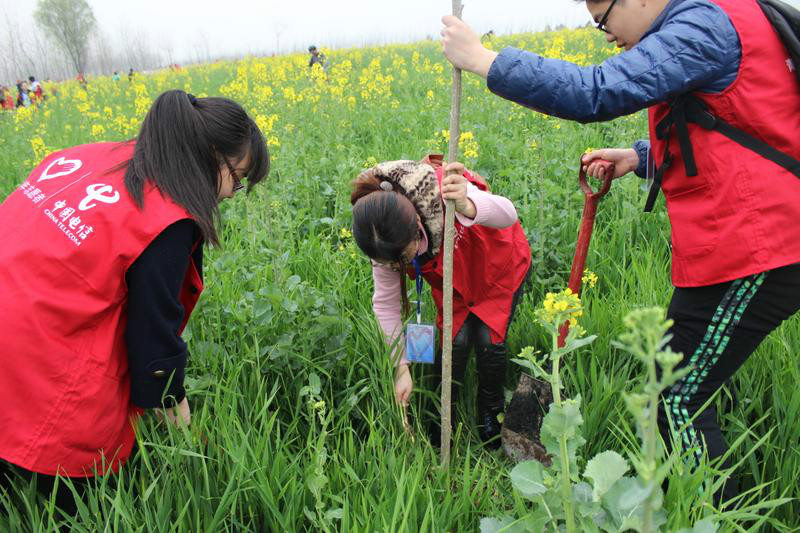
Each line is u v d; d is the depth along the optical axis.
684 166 1.90
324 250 3.61
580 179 2.58
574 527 1.46
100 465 2.00
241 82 11.08
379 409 2.57
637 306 2.79
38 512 1.97
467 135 3.79
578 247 2.57
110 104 14.30
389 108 8.21
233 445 2.10
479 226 2.39
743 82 1.73
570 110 1.77
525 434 2.50
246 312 2.60
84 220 1.80
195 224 1.89
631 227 3.74
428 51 22.11
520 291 2.67
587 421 2.41
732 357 1.97
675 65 1.70
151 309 1.86
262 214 3.88
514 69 1.77
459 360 2.65
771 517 2.14
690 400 2.04
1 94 16.91
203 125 1.88
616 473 1.43
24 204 1.95
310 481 1.85
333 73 10.93
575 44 14.37
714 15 1.72
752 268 1.77
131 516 1.91
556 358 1.48
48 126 9.59
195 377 2.57
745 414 2.42
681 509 1.76
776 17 1.72
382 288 2.55
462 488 2.24
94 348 1.86
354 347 2.87
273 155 4.78
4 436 1.80
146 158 1.85
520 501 1.87
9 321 1.75
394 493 2.02
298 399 2.43
